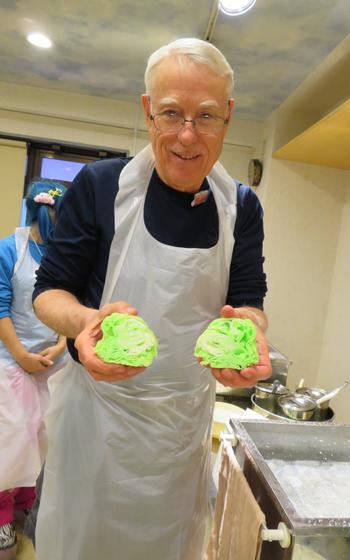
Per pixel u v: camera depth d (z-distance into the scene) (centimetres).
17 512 161
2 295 138
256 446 89
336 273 233
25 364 139
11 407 136
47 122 251
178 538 83
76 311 67
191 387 80
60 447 81
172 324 76
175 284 74
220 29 154
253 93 212
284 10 139
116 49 184
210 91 63
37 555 85
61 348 147
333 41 156
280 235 229
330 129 159
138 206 74
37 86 242
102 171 75
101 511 79
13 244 142
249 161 267
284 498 66
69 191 77
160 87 64
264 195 230
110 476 77
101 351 57
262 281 87
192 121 64
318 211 231
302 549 60
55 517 81
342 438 96
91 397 78
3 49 195
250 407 159
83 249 76
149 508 79
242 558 67
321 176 229
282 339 238
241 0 124
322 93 202
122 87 230
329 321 235
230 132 258
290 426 94
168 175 70
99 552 81
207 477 90
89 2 148
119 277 75
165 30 163
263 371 62
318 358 242
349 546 62
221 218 79
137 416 77
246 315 70
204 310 79
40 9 156
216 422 133
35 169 266
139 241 74
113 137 258
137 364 57
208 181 79
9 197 254
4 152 251
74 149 266
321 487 87
